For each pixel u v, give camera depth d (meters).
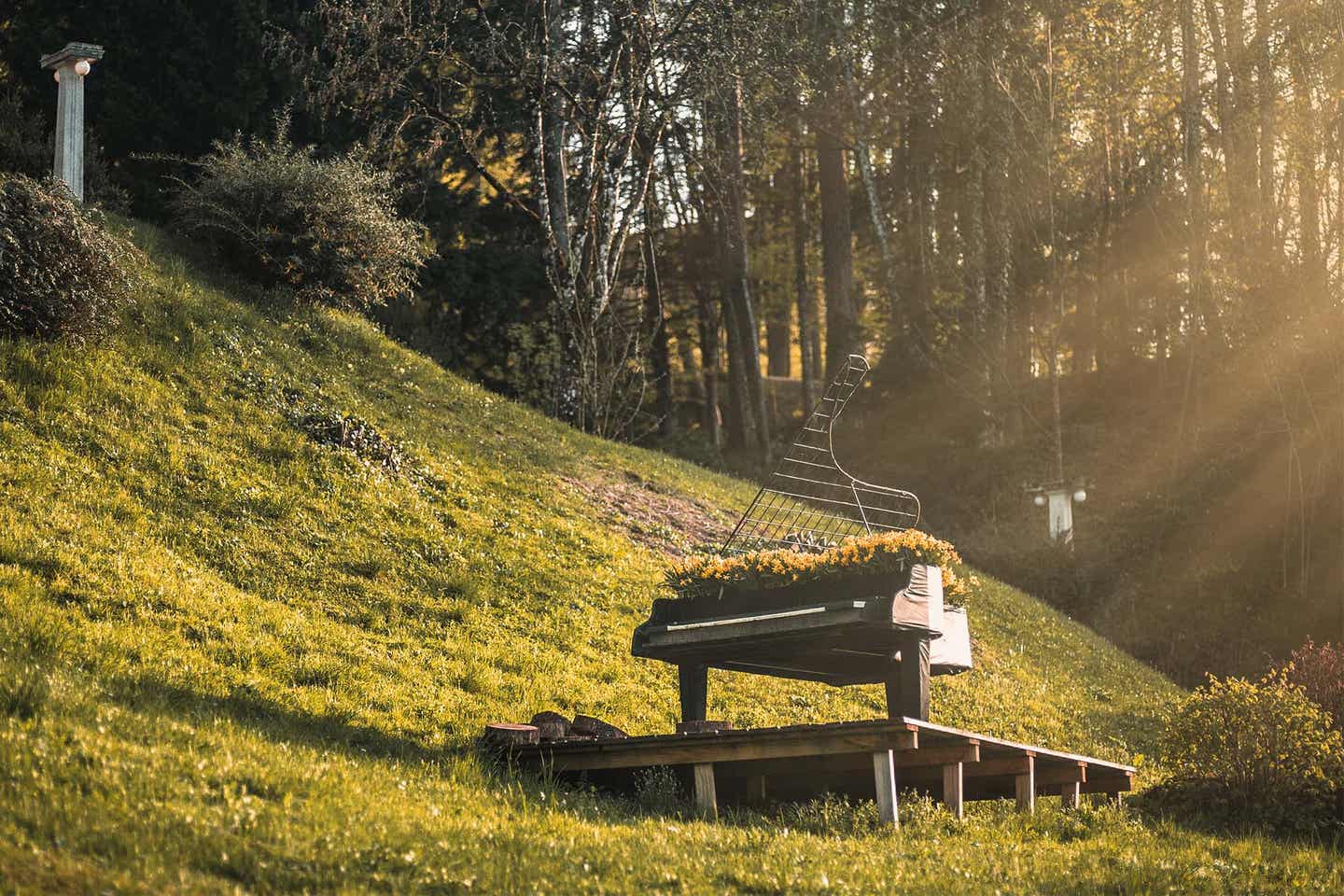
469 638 12.91
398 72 26.27
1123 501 32.66
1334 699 14.75
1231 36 34.31
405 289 24.38
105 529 11.81
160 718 7.66
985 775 10.48
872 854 7.64
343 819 6.53
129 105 27.05
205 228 22.20
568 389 28.20
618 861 6.77
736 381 46.81
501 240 32.94
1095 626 28.67
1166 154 36.59
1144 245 37.50
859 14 35.75
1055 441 33.75
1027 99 34.69
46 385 14.52
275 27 27.19
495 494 18.42
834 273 41.50
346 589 13.09
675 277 44.97
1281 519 29.42
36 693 7.27
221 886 5.25
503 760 9.58
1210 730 11.72
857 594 9.38
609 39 28.80
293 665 10.43
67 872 5.02
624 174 31.66
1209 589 28.48
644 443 39.62
